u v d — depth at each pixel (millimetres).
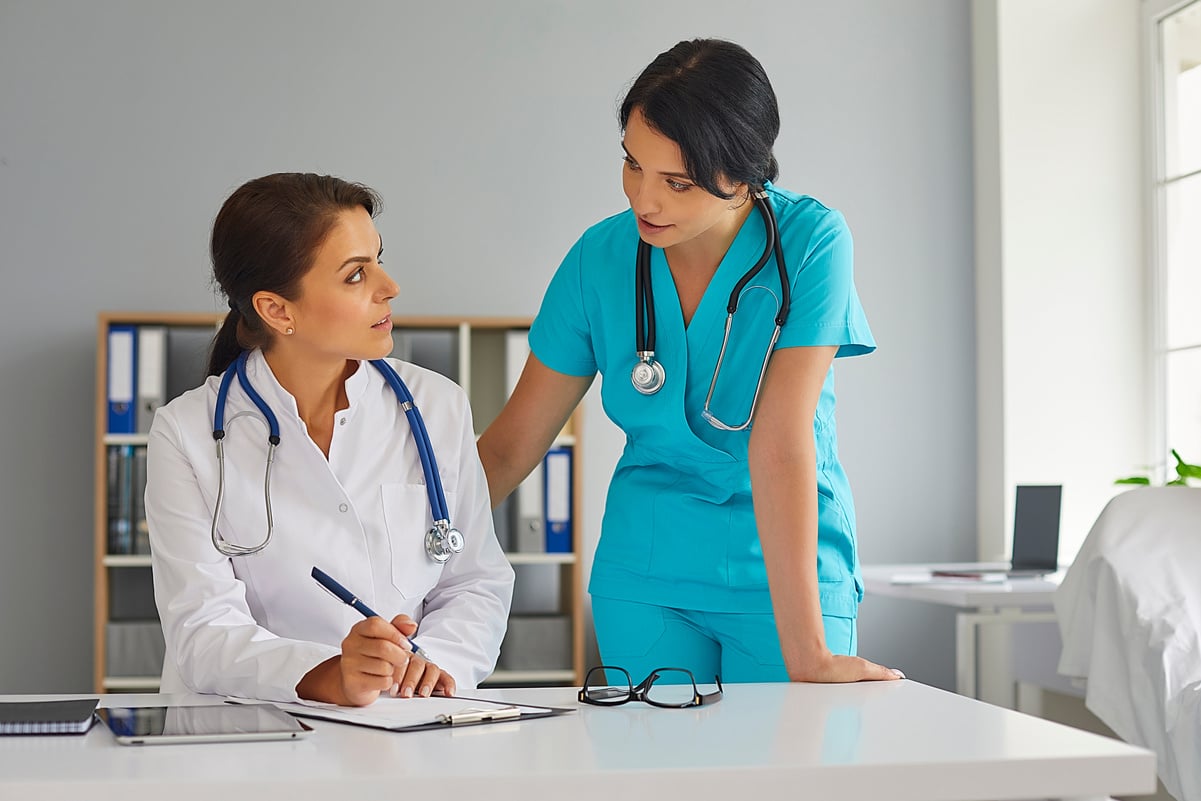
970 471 3744
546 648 3258
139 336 3189
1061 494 3285
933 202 3777
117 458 3172
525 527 3262
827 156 3740
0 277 3430
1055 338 3646
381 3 3600
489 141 3615
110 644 3127
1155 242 3648
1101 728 3355
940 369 3748
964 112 3805
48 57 3479
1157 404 3631
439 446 1447
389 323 1366
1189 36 3553
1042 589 2742
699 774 770
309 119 3555
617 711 1011
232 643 1186
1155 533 2406
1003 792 801
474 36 3629
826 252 1478
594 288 1588
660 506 1561
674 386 1524
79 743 863
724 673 1567
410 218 3576
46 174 3461
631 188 1386
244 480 1343
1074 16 3695
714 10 3717
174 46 3521
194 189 3506
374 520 1367
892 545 3697
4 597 3389
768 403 1418
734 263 1493
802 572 1311
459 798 751
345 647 1068
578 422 3264
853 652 1583
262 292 1336
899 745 843
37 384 3426
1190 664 2182
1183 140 3582
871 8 3789
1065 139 3674
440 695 1131
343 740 875
